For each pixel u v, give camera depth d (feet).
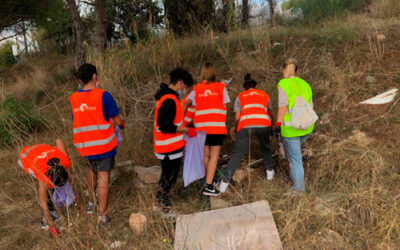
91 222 10.11
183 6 26.13
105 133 10.01
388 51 17.29
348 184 10.66
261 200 10.86
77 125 9.95
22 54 41.32
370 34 19.42
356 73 16.35
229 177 11.46
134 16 32.76
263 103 11.71
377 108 13.73
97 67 20.76
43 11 33.60
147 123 17.89
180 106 10.35
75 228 9.80
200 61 22.24
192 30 26.17
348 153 11.75
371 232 9.04
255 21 27.27
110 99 10.05
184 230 9.77
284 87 10.62
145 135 16.93
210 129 11.27
